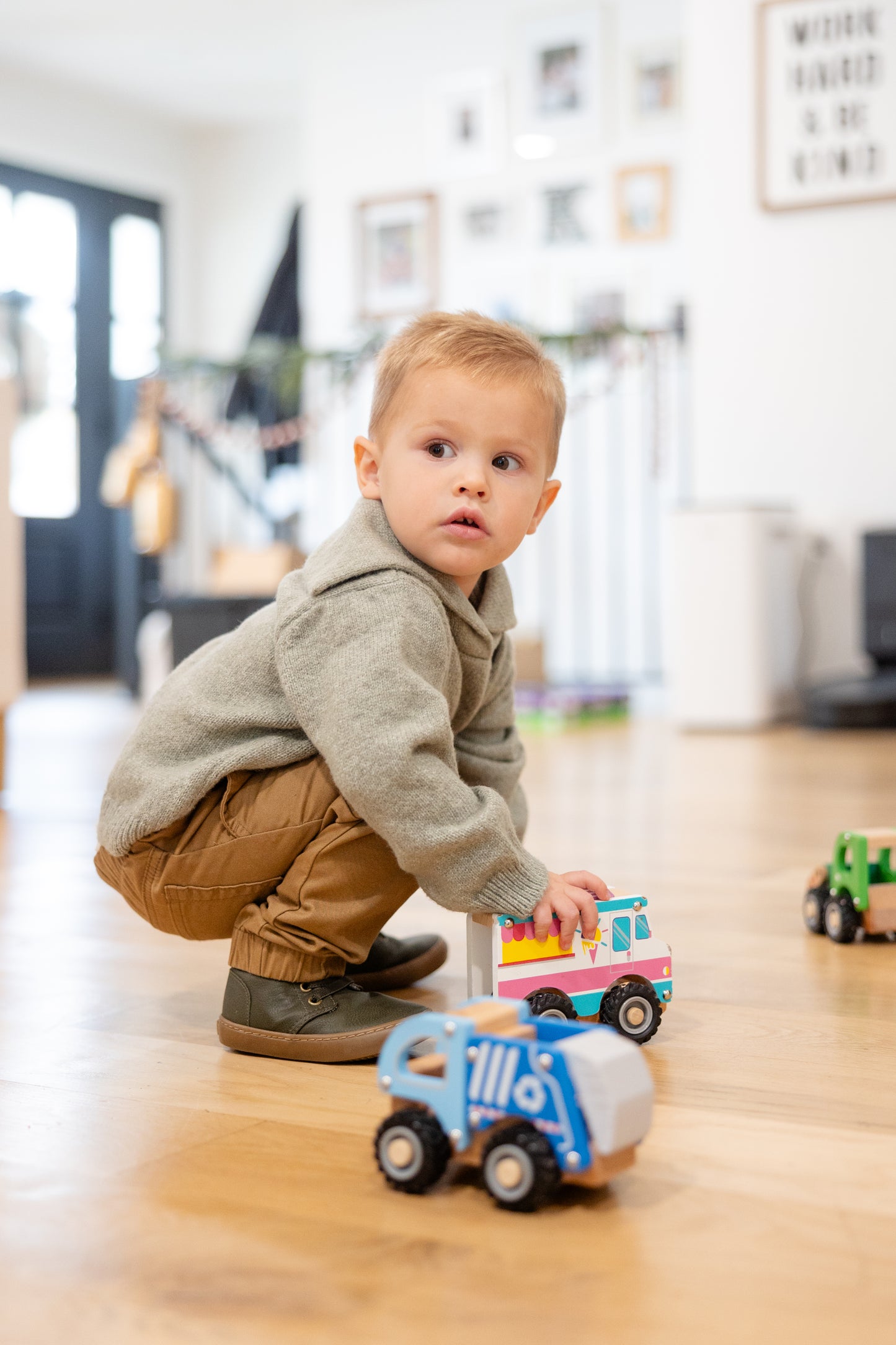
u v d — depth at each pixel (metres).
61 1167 0.78
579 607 5.56
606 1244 0.67
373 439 0.97
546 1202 0.71
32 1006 1.17
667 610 5.37
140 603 5.66
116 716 4.90
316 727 0.91
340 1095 0.91
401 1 5.68
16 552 2.71
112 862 1.04
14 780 3.04
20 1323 0.59
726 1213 0.71
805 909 1.45
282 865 0.99
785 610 4.19
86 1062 0.99
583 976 1.01
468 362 0.91
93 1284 0.63
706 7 4.31
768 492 4.34
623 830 2.18
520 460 0.93
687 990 1.20
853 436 4.24
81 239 7.06
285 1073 0.96
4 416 2.64
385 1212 0.71
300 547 5.96
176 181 7.46
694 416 4.41
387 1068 0.75
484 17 5.60
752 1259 0.65
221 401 6.00
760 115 4.27
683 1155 0.79
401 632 0.90
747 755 3.35
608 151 5.40
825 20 4.18
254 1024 1.00
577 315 5.49
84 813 2.50
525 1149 0.70
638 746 3.59
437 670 0.93
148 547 5.45
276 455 6.01
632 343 5.36
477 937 0.99
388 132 5.82
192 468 5.95
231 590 5.02
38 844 2.14
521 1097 0.71
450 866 0.91
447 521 0.91
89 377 7.14
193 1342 0.58
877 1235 0.68
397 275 5.83
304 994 1.00
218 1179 0.76
